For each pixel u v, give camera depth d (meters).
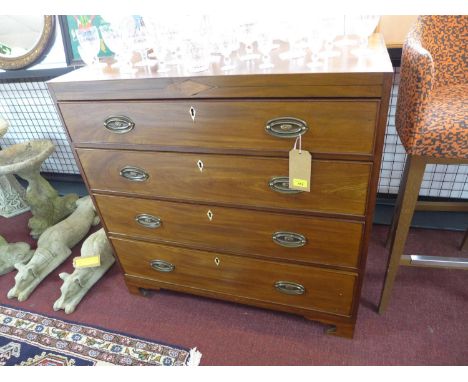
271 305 1.42
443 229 1.86
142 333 1.50
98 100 1.12
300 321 1.48
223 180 1.14
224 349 1.39
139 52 1.39
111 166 1.27
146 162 1.21
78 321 1.58
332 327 1.40
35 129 2.53
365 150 0.94
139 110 1.09
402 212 1.20
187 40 1.11
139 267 1.57
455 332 1.36
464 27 1.22
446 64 1.28
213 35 1.20
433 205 1.58
